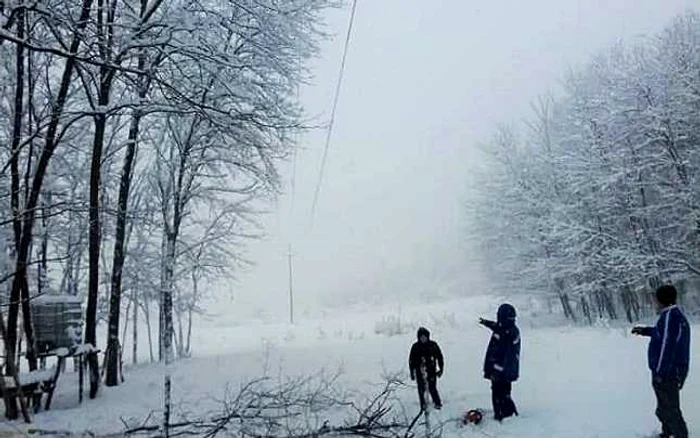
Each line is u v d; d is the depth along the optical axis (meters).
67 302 11.61
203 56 10.06
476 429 8.05
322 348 19.50
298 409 9.81
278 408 9.07
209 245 21.48
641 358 12.64
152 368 16.92
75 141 16.45
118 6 11.64
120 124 16.89
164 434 7.23
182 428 8.69
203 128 17.70
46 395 12.30
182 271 20.89
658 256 23.86
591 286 25.67
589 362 12.80
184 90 11.12
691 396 9.02
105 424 9.26
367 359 15.68
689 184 23.33
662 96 24.14
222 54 10.41
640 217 24.81
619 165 25.09
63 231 17.67
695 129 23.52
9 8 8.39
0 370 9.67
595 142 25.77
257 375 13.52
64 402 11.52
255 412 9.49
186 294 22.50
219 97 11.91
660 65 24.25
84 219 16.89
